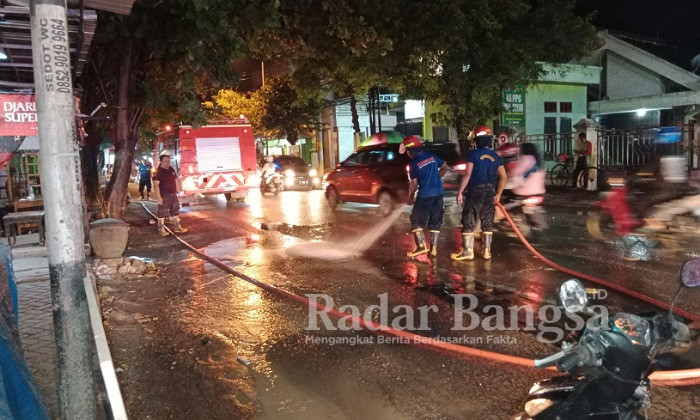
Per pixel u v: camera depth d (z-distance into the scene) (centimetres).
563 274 754
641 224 1055
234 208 1800
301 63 1638
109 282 795
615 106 2317
